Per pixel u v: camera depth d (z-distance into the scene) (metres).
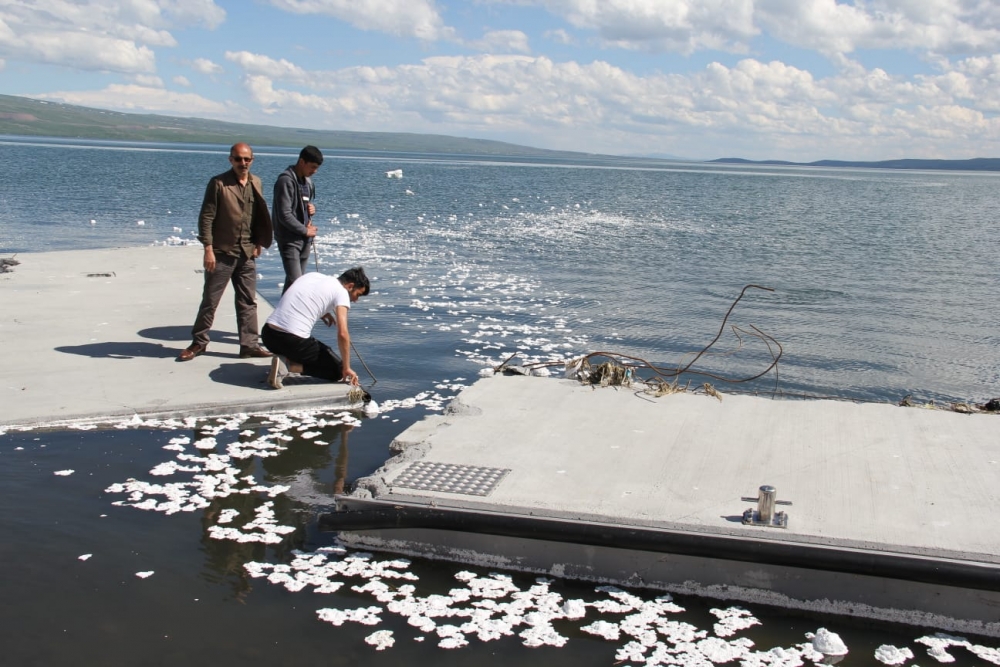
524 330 11.59
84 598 4.43
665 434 6.28
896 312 13.66
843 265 19.33
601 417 6.68
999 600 4.32
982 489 5.28
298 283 7.79
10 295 11.30
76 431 6.84
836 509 4.97
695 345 11.01
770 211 39.66
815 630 4.39
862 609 4.51
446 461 5.70
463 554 5.01
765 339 11.44
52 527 5.19
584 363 7.92
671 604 4.60
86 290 11.77
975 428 6.43
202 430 7.01
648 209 38.59
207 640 4.11
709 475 5.49
